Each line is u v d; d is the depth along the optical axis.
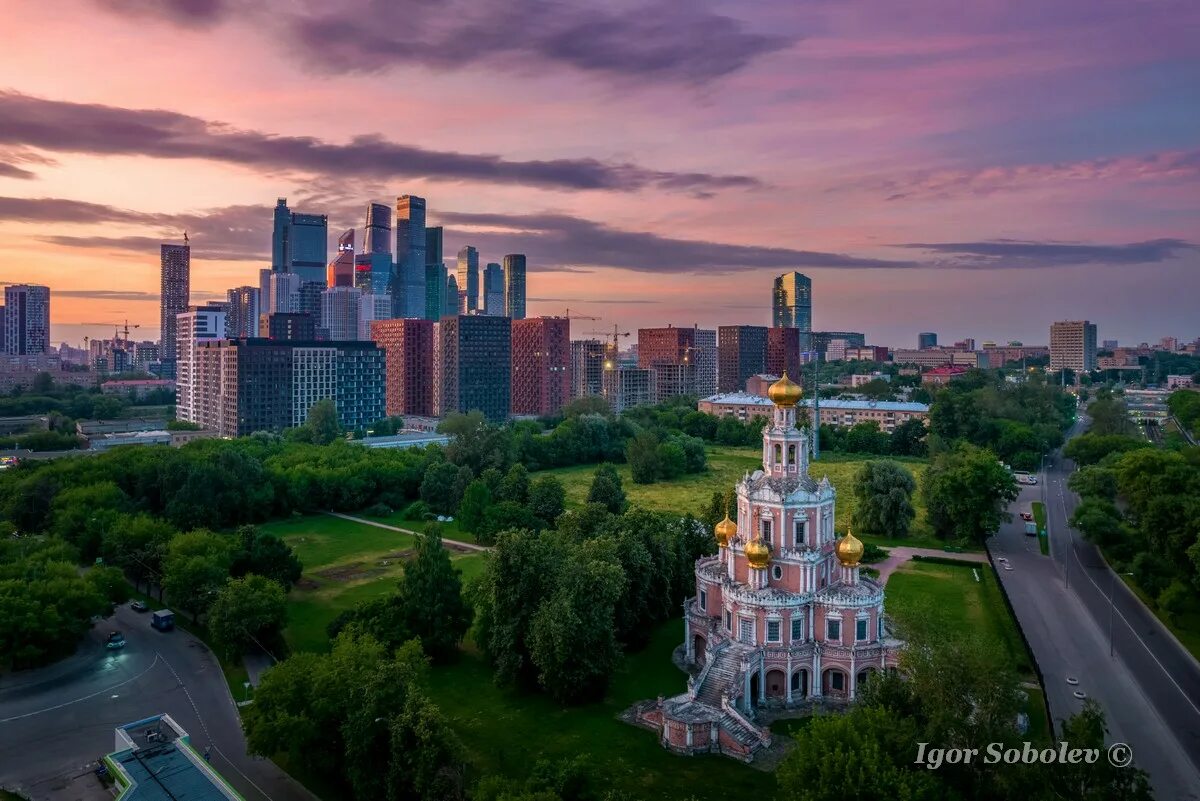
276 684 90.62
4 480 191.50
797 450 113.25
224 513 197.00
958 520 185.12
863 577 117.75
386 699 84.75
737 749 93.19
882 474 197.25
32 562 129.25
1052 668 115.38
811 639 109.25
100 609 122.75
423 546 121.94
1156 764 90.00
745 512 114.69
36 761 91.62
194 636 129.50
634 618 123.94
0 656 109.81
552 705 106.50
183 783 78.75
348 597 148.38
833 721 75.00
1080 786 68.62
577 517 147.88
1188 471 166.00
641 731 99.56
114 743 95.69
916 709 81.06
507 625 110.12
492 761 91.75
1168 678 112.19
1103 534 168.25
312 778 89.88
